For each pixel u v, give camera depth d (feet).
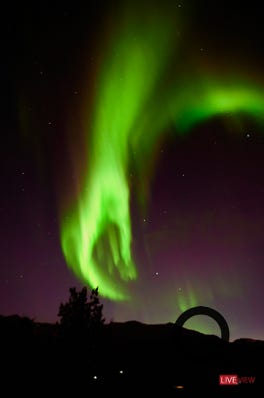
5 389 21.02
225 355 20.75
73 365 22.12
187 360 20.74
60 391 21.35
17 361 22.17
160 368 21.61
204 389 19.67
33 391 21.20
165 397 20.03
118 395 20.84
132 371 22.11
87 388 21.49
